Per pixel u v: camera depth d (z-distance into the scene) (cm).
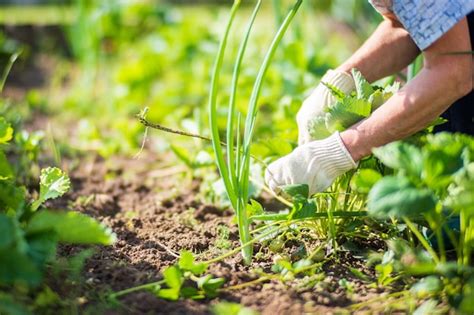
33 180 409
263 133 451
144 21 744
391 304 257
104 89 685
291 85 501
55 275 269
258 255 303
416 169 243
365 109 283
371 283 278
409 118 272
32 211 271
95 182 437
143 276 280
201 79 598
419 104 269
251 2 977
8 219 231
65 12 838
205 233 337
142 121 298
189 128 448
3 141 299
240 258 301
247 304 262
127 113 603
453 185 266
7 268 223
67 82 720
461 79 266
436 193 261
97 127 567
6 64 699
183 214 372
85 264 291
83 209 381
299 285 272
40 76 734
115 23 719
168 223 356
